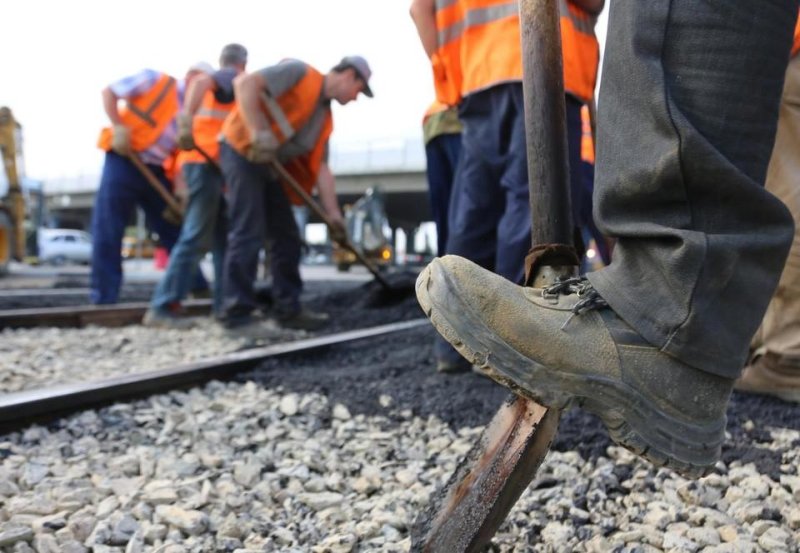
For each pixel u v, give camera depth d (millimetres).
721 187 959
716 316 974
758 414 2061
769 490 1531
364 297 6113
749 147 992
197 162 4715
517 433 1105
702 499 1486
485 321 1005
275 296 4887
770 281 1007
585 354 997
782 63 1001
